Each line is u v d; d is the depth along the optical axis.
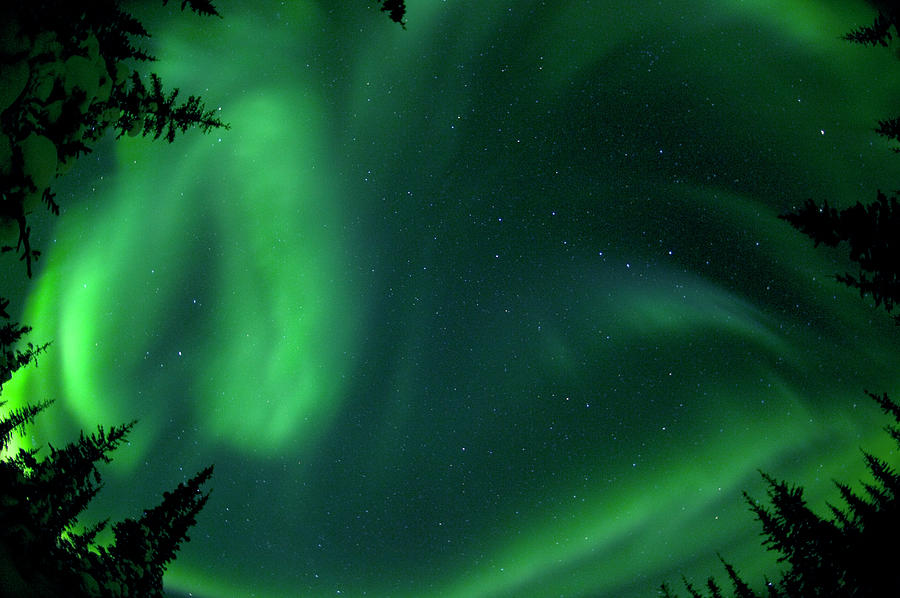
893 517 11.40
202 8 3.97
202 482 7.70
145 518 7.04
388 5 2.82
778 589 13.12
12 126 2.46
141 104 4.55
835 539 11.52
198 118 5.00
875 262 2.68
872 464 12.88
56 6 2.60
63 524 5.04
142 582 6.36
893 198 2.68
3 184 2.38
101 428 6.07
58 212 2.76
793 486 12.80
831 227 2.76
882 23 2.97
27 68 2.38
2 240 2.44
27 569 3.97
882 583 10.55
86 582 4.91
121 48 3.83
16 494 4.69
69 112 2.82
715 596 16.59
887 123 3.68
